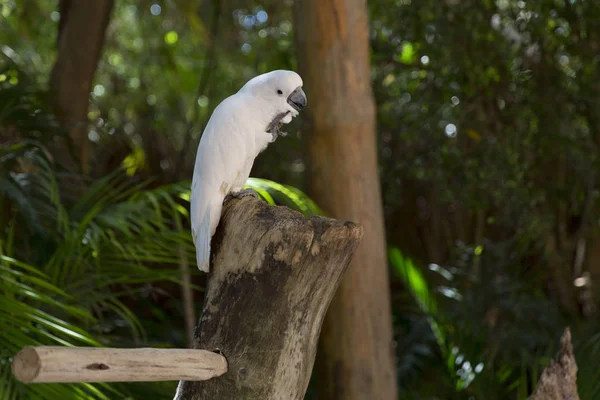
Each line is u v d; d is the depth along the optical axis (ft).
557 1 22.15
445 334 22.11
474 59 21.83
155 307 22.61
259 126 10.96
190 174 29.25
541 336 22.65
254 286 9.30
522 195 22.07
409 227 29.66
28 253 16.35
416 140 23.66
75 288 15.57
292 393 9.55
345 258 9.48
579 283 26.08
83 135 21.90
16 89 19.10
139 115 30.58
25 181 16.02
